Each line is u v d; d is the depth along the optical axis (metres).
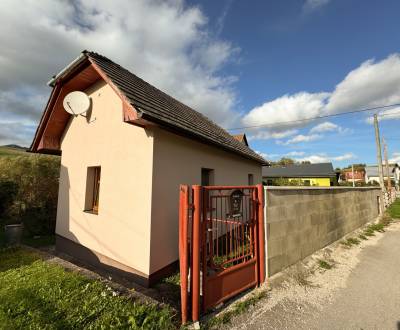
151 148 4.04
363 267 4.57
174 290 3.72
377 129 16.05
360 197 8.83
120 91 3.90
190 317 2.67
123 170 4.54
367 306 3.05
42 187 8.40
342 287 3.64
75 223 5.72
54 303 2.74
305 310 2.92
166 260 4.27
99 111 5.35
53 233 8.05
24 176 8.70
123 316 2.45
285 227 4.24
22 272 3.92
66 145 6.43
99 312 2.54
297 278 3.90
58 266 4.16
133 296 2.95
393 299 3.25
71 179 6.06
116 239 4.54
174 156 4.63
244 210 4.50
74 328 2.27
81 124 5.88
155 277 3.96
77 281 3.35
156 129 4.13
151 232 3.90
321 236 5.59
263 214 3.78
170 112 5.20
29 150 6.89
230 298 3.15
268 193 3.86
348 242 6.38
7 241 6.18
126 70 6.59
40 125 6.35
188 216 2.66
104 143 5.10
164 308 2.70
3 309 2.64
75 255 5.64
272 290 3.44
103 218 4.89
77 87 5.80
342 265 4.66
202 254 2.75
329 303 3.12
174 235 4.52
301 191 4.84
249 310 2.90
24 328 2.28
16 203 8.53
